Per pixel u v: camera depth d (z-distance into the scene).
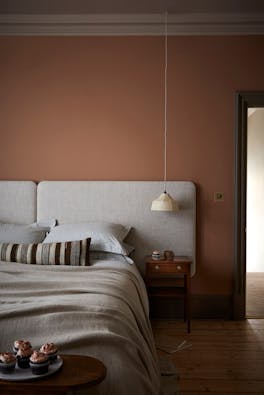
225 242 3.65
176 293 3.32
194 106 3.63
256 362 2.66
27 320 1.64
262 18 3.50
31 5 3.35
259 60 3.59
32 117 3.69
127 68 3.64
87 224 3.38
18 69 3.67
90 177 3.67
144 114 3.65
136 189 3.58
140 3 3.29
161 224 3.58
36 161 3.69
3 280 2.28
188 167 3.65
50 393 1.19
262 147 5.75
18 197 3.63
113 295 2.08
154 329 3.35
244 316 3.62
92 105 3.66
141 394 1.46
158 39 3.63
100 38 3.65
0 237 3.33
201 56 3.61
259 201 5.82
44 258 3.00
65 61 3.66
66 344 1.50
